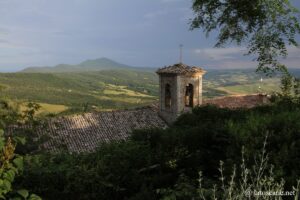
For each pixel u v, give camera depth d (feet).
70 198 22.29
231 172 19.71
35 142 33.42
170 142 26.30
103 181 22.70
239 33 51.60
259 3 45.11
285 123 23.44
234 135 23.47
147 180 23.35
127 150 25.52
